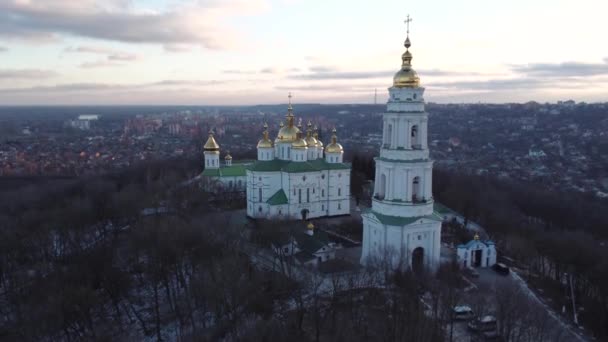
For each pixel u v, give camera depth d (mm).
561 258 100625
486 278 98750
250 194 144250
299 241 108438
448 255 109125
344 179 148750
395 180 93938
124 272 99062
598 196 181375
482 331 75500
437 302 79750
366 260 95188
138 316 85750
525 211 159000
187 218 132250
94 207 142000
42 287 88688
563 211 150000
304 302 85312
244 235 119312
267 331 75125
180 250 97875
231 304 83688
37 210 146125
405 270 88750
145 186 178250
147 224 114125
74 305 79375
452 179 182125
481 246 106000
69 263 103938
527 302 77938
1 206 159375
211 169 177625
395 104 93125
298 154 141875
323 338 73188
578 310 87750
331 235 126875
